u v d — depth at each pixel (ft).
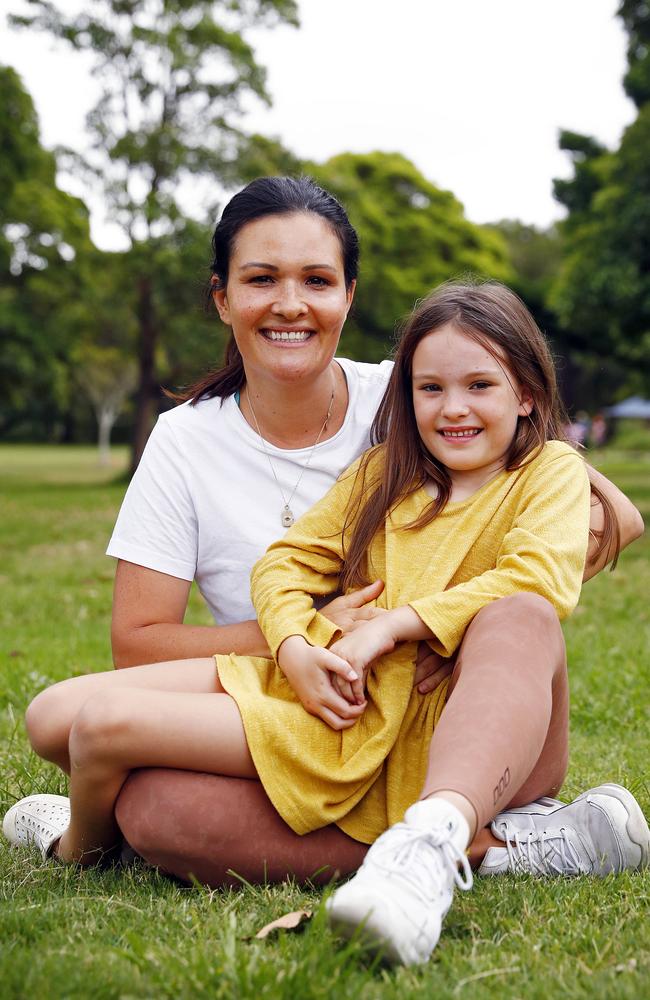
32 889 7.30
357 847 7.42
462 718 6.48
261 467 9.15
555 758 7.74
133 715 7.13
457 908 6.69
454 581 8.13
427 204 103.45
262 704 7.35
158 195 73.00
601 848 7.42
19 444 210.79
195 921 6.41
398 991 5.30
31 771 10.71
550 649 7.01
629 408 167.12
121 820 7.39
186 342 78.43
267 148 77.30
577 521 7.94
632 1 55.93
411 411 8.60
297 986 5.24
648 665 16.26
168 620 9.06
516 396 8.39
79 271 80.64
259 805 7.24
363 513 8.49
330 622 7.84
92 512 56.24
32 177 78.13
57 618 23.73
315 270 8.71
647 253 52.01
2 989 5.36
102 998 5.30
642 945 6.02
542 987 5.36
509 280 84.89
